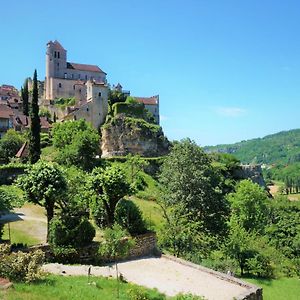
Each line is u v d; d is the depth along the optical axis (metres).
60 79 127.81
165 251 36.03
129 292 20.66
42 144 87.75
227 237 42.81
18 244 27.59
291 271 45.53
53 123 103.81
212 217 46.38
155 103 128.50
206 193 46.72
